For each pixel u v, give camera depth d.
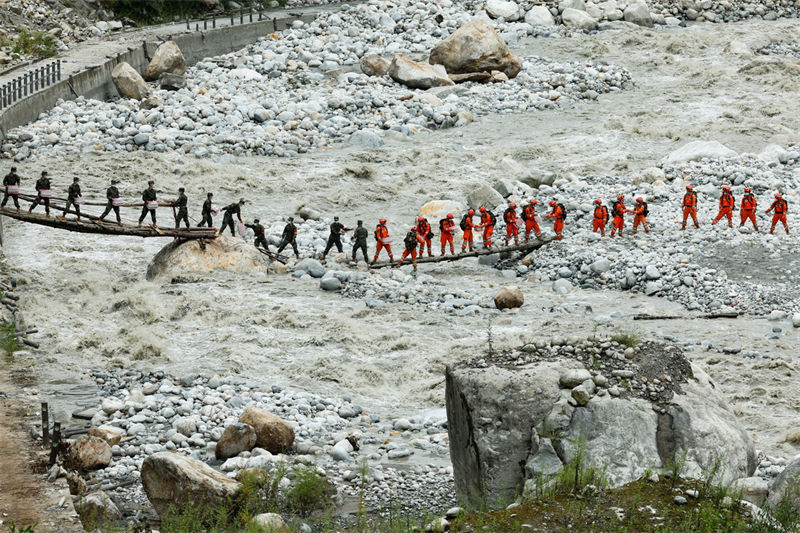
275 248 123.31
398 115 179.50
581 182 143.50
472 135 173.25
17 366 79.00
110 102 180.75
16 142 152.50
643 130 171.00
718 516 39.47
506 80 198.25
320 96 185.88
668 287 106.94
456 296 107.75
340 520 53.50
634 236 121.06
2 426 60.06
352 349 91.38
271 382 83.31
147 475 53.59
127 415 73.75
